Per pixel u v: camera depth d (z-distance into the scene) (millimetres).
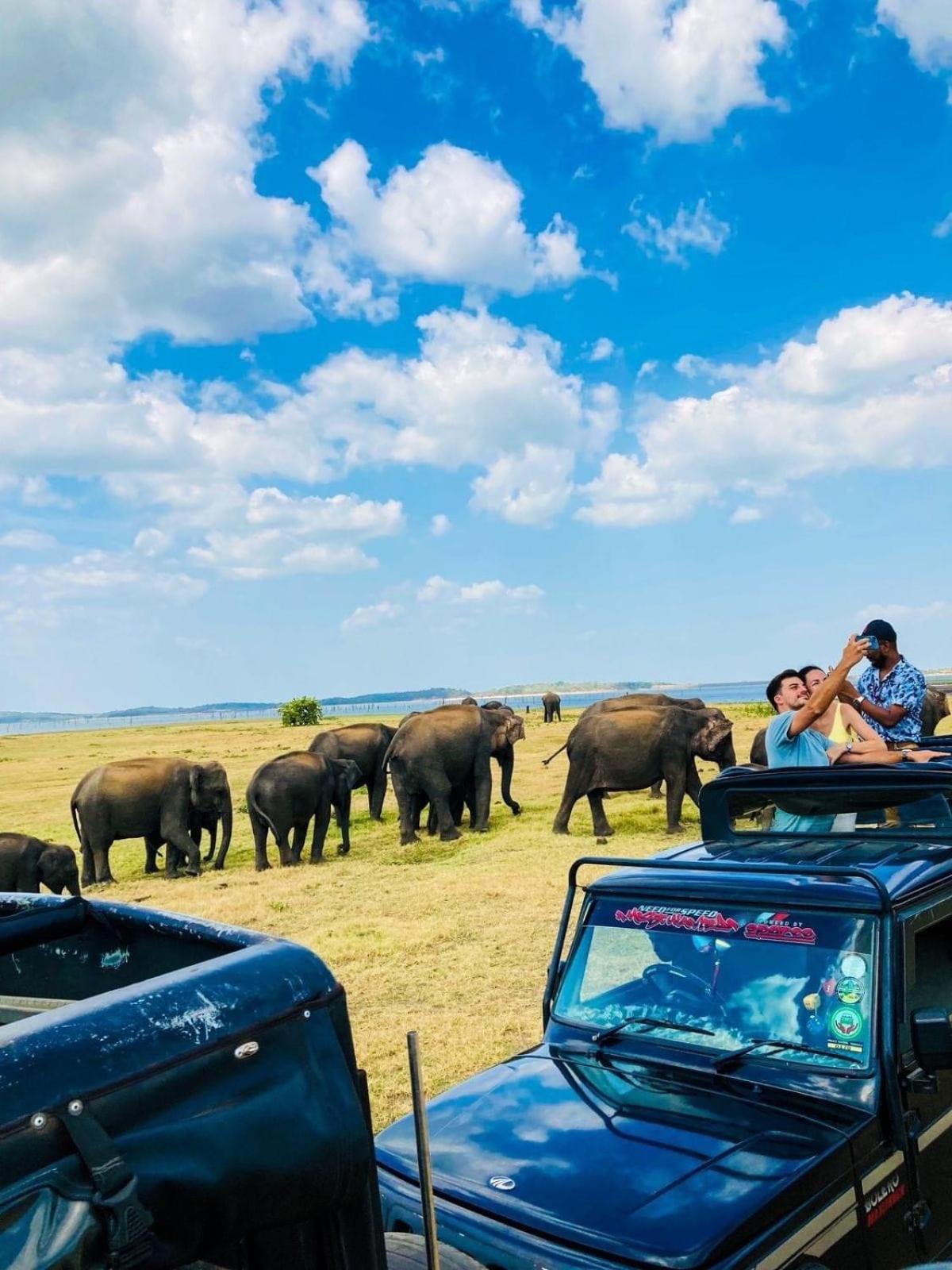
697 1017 3900
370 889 13844
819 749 5500
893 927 3652
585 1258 2875
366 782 23031
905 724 6355
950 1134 3809
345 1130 1991
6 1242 1528
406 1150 3609
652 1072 3795
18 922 2529
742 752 27109
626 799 21641
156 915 2490
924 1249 3572
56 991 2662
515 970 9219
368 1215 2078
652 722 16703
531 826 18891
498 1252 2988
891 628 6352
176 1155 1758
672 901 4129
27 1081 1631
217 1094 1852
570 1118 3586
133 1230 1639
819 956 3730
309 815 18312
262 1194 1863
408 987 9016
